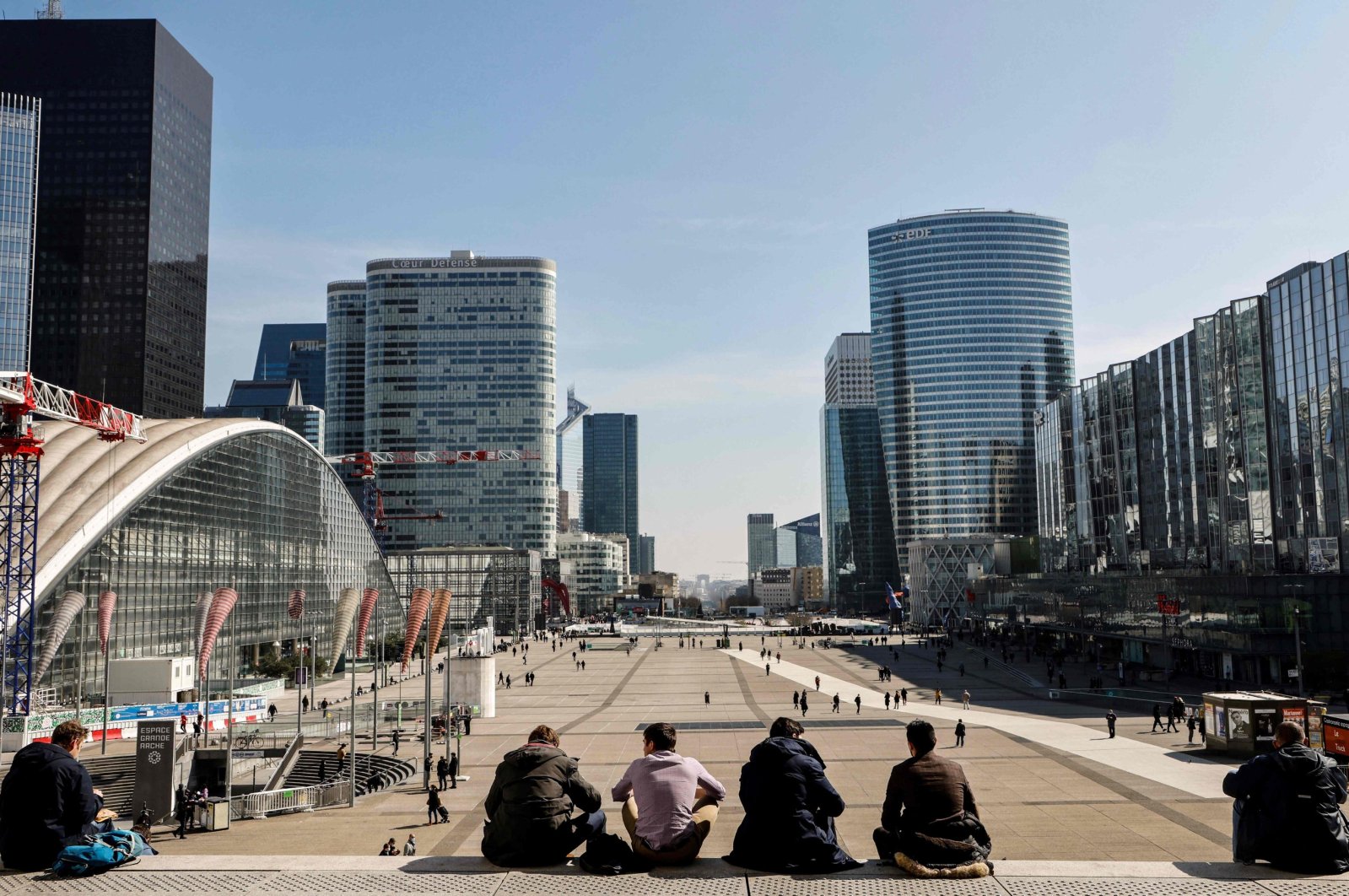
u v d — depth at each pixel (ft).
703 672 442.09
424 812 158.51
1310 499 369.09
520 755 38.29
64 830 36.29
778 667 461.37
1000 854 110.42
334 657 212.23
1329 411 355.97
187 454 374.84
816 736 230.07
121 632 333.62
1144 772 168.35
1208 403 446.19
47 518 318.86
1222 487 432.66
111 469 350.43
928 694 327.06
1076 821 129.80
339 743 234.58
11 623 277.85
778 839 35.96
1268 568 399.85
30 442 296.30
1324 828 34.63
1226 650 339.98
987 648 569.23
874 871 34.17
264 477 444.96
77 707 269.64
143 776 157.17
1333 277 352.28
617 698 338.95
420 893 31.76
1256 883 32.04
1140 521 520.83
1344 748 163.73
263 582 440.04
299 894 31.68
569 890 32.14
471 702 287.07
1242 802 36.32
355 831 143.54
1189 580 369.50
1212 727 185.06
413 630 190.60
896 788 37.32
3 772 207.82
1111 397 556.51
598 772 184.65
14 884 32.94
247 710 282.97
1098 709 275.39
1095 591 466.29
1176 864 34.17
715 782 39.29
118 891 32.19
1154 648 415.23
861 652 554.87
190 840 141.79
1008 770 173.37
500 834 37.19
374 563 595.47
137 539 344.08
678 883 32.83
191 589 377.50
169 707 266.57
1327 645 315.78
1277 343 393.29
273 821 158.81
